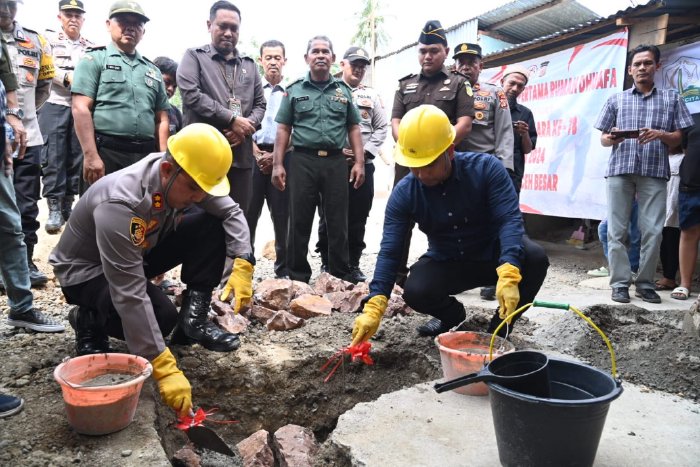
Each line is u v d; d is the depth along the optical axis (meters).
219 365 2.93
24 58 3.93
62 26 5.50
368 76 13.30
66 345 2.98
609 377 1.86
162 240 2.78
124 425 2.16
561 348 3.31
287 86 4.45
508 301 2.46
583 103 6.43
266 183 5.05
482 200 2.79
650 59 4.48
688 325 3.44
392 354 3.19
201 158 2.19
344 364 3.12
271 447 2.68
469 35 8.81
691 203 4.54
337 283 4.23
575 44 6.73
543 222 8.45
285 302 3.77
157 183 2.26
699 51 5.46
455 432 2.26
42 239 5.18
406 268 4.73
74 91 3.62
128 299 2.17
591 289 5.07
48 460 1.94
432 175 2.61
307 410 3.03
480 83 4.62
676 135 4.29
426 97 4.36
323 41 4.32
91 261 2.53
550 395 1.98
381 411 2.45
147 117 3.86
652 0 5.29
